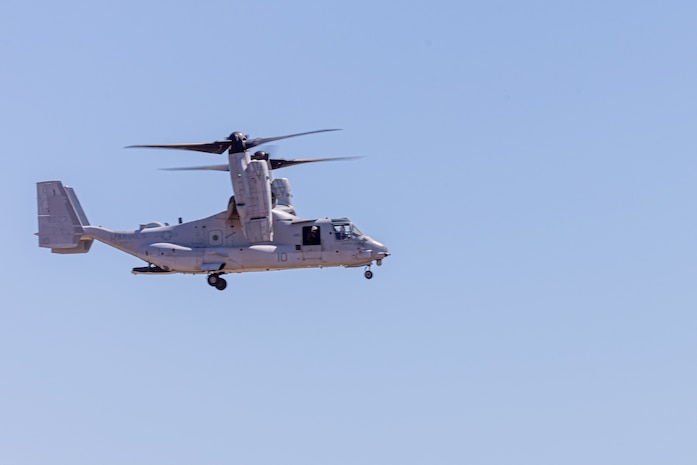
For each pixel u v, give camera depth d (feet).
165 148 526.16
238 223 556.92
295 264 557.33
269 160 556.51
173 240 559.79
